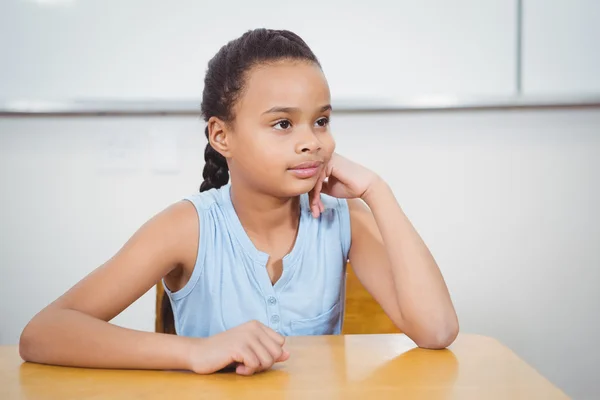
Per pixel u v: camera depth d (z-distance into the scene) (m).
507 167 1.80
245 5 1.78
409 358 0.73
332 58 1.78
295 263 0.97
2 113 1.79
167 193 1.82
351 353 0.75
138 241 0.89
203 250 0.94
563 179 1.81
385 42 1.78
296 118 0.82
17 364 0.74
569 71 1.77
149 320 1.82
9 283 1.84
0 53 1.78
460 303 1.84
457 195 1.81
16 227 1.83
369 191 0.94
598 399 1.85
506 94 1.77
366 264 0.99
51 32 1.78
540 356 1.85
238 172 0.91
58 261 1.84
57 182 1.82
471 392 0.61
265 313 0.95
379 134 1.79
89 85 1.79
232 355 0.67
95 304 0.83
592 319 1.84
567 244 1.83
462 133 1.79
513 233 1.82
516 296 1.84
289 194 0.84
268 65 0.83
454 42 1.77
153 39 1.78
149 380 0.66
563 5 1.75
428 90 1.78
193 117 1.80
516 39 1.77
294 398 0.60
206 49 1.78
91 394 0.62
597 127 1.79
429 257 0.89
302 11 1.78
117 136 1.80
